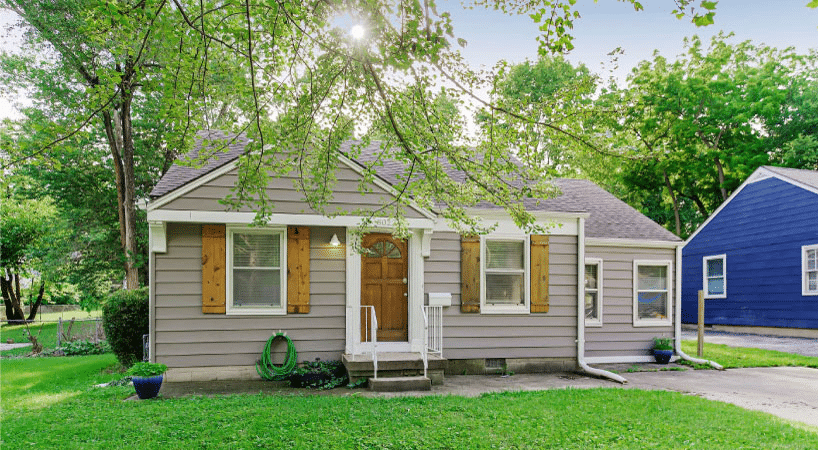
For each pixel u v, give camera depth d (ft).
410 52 15.53
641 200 111.24
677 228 99.60
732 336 64.18
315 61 19.53
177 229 32.81
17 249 102.89
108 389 31.53
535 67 86.48
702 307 45.65
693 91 89.76
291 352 33.30
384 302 36.11
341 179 34.78
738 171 87.92
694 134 88.89
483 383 33.65
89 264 77.25
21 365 46.88
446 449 19.19
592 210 50.31
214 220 32.30
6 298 112.57
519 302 39.45
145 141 75.51
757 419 23.30
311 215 33.88
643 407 25.40
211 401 26.32
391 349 35.37
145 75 17.38
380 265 36.24
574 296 40.27
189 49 18.20
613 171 95.35
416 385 30.63
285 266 34.22
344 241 35.29
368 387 30.99
